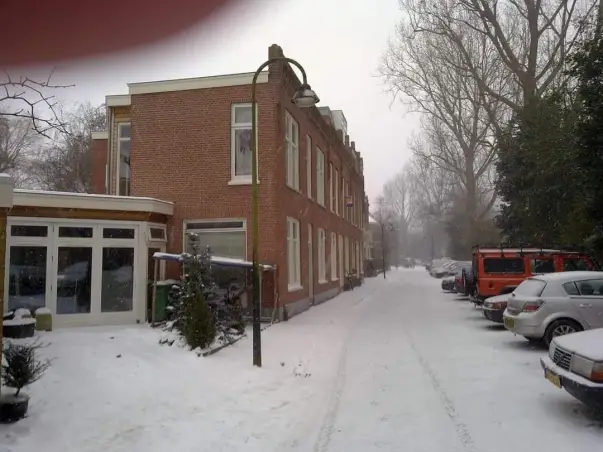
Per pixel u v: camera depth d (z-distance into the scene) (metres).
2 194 5.68
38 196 12.29
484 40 26.89
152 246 14.78
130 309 13.43
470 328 14.59
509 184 22.31
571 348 6.25
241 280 15.37
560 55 21.47
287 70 16.86
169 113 16.64
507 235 24.08
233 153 16.19
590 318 10.33
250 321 15.06
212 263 12.95
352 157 35.59
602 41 12.21
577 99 13.88
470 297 20.27
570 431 5.83
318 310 19.58
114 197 13.27
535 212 18.67
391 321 16.28
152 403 6.75
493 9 22.55
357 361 10.17
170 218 16.17
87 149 26.42
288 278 17.22
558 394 7.42
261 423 6.32
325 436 5.91
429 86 31.48
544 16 21.80
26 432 5.38
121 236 13.54
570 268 15.42
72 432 5.56
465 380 8.44
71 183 27.06
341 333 13.66
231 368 8.94
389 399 7.45
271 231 15.68
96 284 13.02
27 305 12.28
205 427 6.03
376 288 34.50
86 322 12.82
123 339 10.46
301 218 19.11
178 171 16.39
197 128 16.41
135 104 16.86
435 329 14.48
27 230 12.41
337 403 7.30
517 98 26.27
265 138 15.94
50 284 12.48
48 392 6.65
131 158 16.77
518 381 8.25
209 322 10.04
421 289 33.28
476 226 37.25
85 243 12.98
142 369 8.22
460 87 31.00
